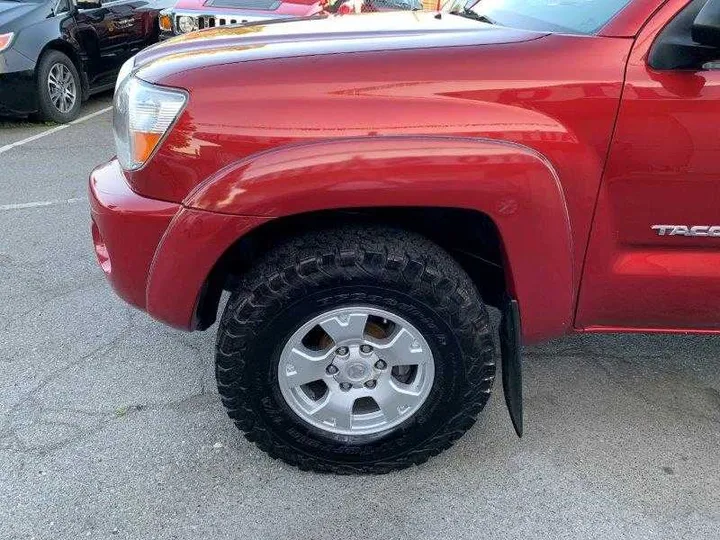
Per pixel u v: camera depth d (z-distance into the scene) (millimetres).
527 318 1868
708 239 1823
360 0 5758
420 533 1866
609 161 1706
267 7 5898
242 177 1634
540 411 2361
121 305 3012
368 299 1768
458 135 1636
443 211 1894
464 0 2719
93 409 2340
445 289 1748
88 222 3922
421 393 1927
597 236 1797
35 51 5840
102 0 6762
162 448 2160
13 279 3229
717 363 2639
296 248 1748
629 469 2100
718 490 2018
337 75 1671
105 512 1917
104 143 5637
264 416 1916
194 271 1756
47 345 2701
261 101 1652
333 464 2010
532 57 1682
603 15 1785
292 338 1824
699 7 1640
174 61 1832
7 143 5617
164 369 2564
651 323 1995
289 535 1854
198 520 1896
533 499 1983
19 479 2021
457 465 2109
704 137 1670
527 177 1644
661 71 1646
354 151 1614
